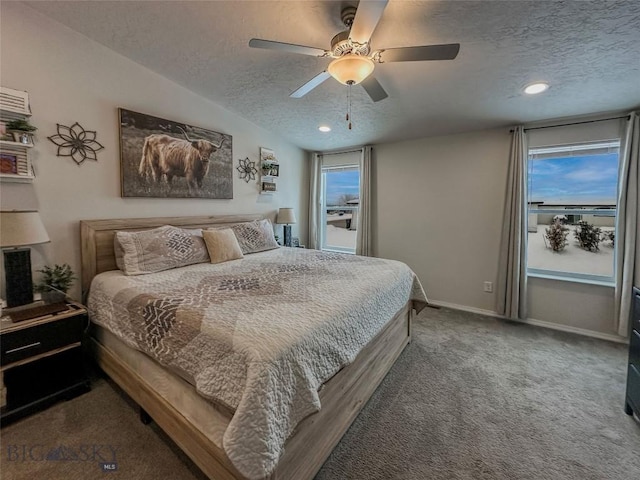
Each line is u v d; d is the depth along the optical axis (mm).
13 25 1950
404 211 4062
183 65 2568
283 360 1137
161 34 2172
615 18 1606
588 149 2957
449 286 3791
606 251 2990
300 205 4746
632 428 1709
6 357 1647
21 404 1720
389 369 2275
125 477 1367
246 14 1853
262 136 3924
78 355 1980
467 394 2018
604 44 1825
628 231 2656
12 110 1954
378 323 1945
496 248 3445
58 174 2201
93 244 2324
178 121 2928
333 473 1406
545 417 1800
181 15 1941
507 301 3295
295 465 1270
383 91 2020
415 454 1520
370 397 1954
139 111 2633
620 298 2760
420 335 2951
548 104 2680
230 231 2967
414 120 3260
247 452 999
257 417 1018
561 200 3166
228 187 3494
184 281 2055
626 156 2654
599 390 2068
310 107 3174
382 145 4191
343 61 1638
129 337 1723
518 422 1758
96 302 2102
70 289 2275
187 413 1384
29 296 1971
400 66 2223
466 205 3605
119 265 2344
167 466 1429
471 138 3518
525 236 3174
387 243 4242
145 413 1690
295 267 2512
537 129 3131
